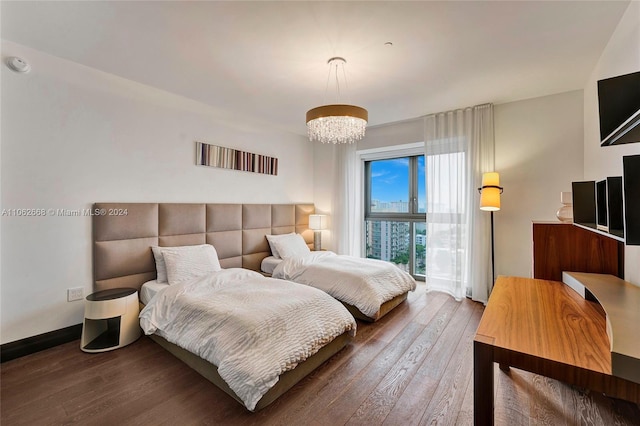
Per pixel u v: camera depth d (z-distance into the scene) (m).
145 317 2.34
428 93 3.08
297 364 1.86
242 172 3.94
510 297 1.71
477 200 3.47
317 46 2.15
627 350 0.92
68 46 2.19
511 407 1.68
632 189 0.95
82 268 2.54
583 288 1.68
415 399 1.74
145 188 2.96
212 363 1.81
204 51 2.23
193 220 3.29
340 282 3.01
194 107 3.36
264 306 2.04
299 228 4.75
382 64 2.42
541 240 2.14
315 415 1.61
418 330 2.69
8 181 2.17
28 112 2.25
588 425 1.53
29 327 2.28
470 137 3.52
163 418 1.58
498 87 2.92
